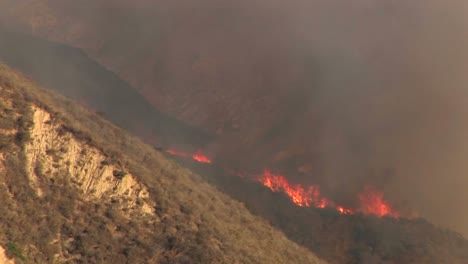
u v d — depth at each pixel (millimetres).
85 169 130750
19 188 121875
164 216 134750
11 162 123688
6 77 139625
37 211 121188
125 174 134625
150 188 137875
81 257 120688
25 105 132625
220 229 142250
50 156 128625
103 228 125750
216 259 130750
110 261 123000
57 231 121062
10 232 115750
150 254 126875
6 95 132750
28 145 126875
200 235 134875
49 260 116938
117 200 131250
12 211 118562
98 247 123188
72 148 131875
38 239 118188
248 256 139250
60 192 125688
